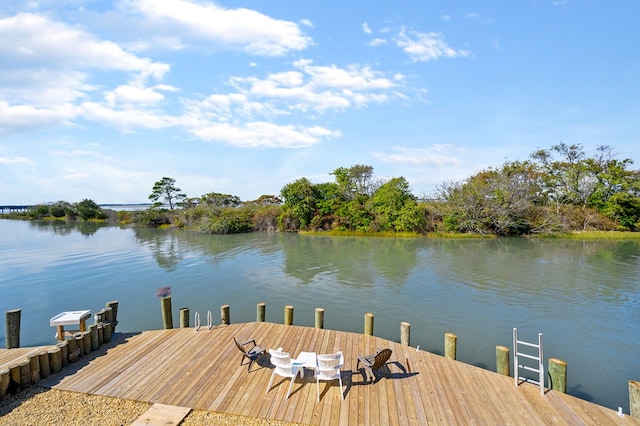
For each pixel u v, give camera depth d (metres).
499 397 5.77
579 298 14.01
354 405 5.47
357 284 16.14
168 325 9.00
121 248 27.88
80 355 7.11
